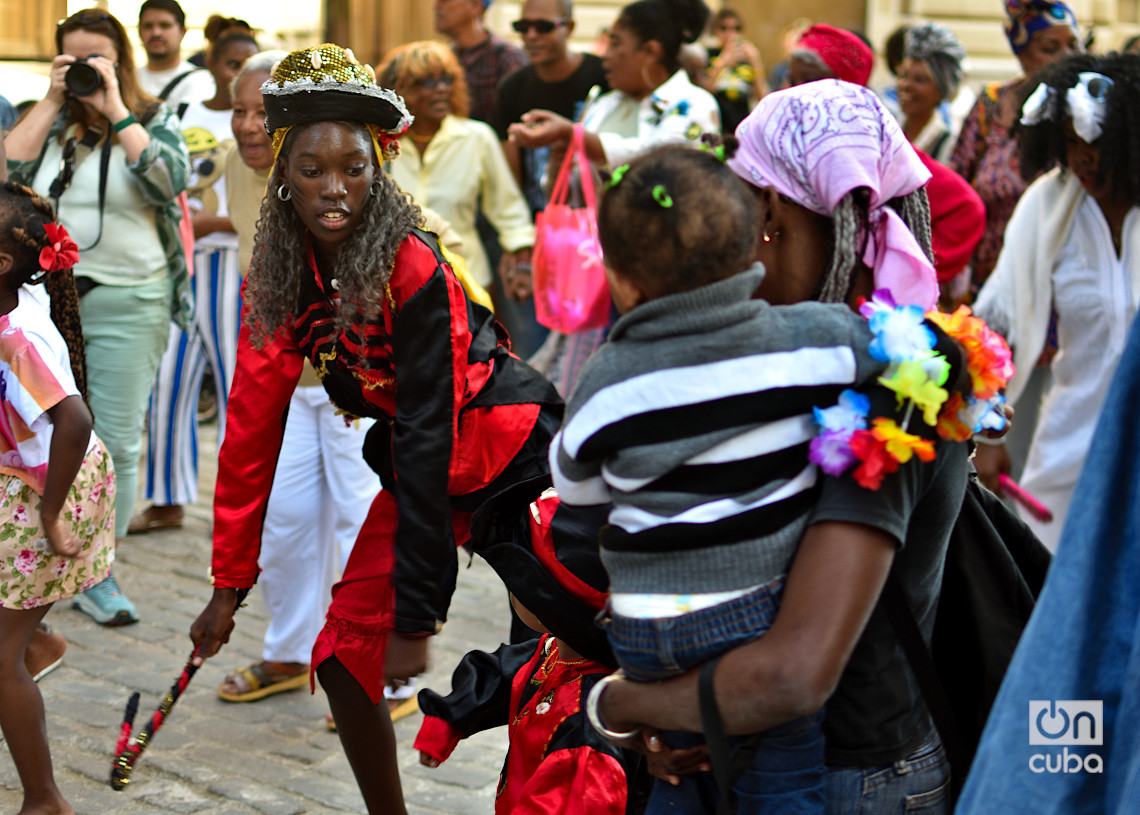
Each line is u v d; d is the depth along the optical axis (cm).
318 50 222
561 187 484
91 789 308
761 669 142
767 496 145
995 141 518
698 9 503
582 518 207
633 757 207
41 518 271
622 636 153
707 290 145
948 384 147
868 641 158
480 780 320
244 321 248
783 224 182
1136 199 354
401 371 227
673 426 145
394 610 223
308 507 357
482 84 711
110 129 448
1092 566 140
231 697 364
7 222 269
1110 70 349
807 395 144
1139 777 133
